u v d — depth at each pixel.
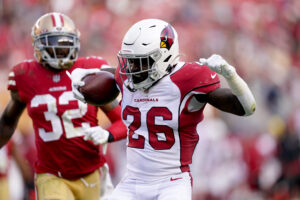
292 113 39.19
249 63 52.47
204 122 34.56
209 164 34.06
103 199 17.81
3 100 34.19
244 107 13.15
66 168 16.75
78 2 56.69
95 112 16.97
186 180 14.12
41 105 16.58
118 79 14.64
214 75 13.75
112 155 31.27
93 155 16.98
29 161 27.86
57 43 16.34
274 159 36.38
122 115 14.54
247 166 36.28
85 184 17.09
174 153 14.07
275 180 36.28
